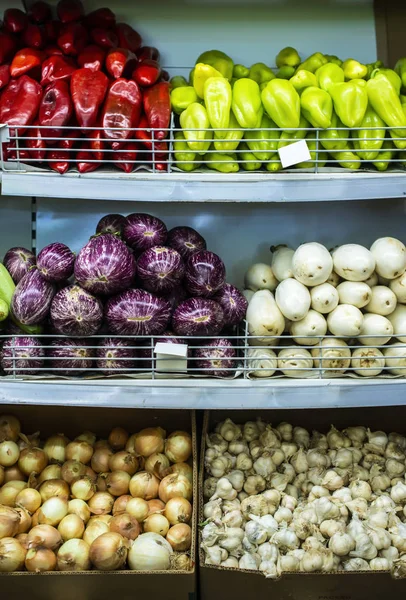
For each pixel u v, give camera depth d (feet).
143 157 4.69
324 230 5.91
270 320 4.64
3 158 4.45
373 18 5.73
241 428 5.55
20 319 4.32
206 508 4.72
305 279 4.64
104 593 4.24
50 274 4.29
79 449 5.12
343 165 4.78
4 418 5.29
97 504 4.77
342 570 4.32
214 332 4.42
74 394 4.32
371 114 4.78
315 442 5.43
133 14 5.65
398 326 4.76
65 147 4.54
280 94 4.57
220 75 4.83
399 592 4.34
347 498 4.83
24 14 5.16
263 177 4.43
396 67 5.33
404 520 4.83
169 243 4.91
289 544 4.45
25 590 4.22
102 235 4.34
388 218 5.92
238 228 5.89
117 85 4.63
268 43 5.75
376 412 5.72
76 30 5.02
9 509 4.48
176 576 4.20
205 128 4.58
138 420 5.55
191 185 4.39
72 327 4.20
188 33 5.71
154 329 4.32
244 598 4.32
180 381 4.36
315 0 5.67
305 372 4.54
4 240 5.77
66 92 4.58
